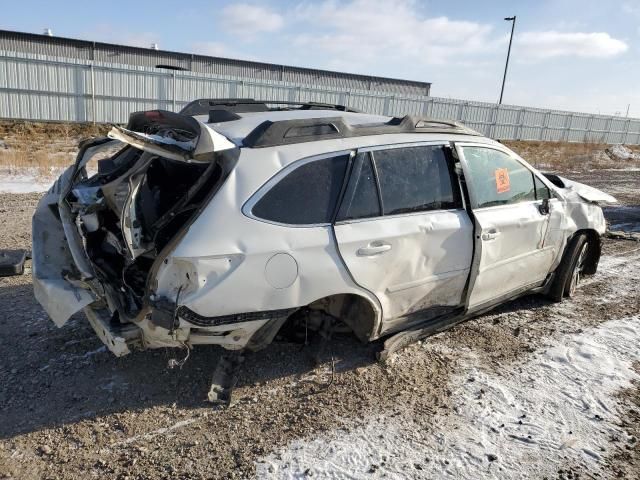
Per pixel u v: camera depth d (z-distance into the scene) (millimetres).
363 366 3855
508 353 4203
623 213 10844
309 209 3258
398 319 3875
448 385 3684
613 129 42719
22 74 23578
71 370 3643
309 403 3400
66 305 3254
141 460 2822
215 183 3057
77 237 3500
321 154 3355
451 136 4098
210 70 41438
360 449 2971
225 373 3531
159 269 2887
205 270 2906
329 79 46562
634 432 3250
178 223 3141
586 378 3863
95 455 2852
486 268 4203
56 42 35469
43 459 2803
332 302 3627
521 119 37844
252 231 3031
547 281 5199
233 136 3354
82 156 3934
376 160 3586
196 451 2910
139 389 3463
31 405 3248
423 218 3752
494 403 3488
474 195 4098
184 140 3357
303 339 3877
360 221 3453
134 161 3936
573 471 2887
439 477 2779
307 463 2838
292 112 4195
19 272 5316
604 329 4746
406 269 3686
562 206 4984
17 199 9125
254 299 3070
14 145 17922
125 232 2963
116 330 3080
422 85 51594
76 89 24797
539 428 3244
